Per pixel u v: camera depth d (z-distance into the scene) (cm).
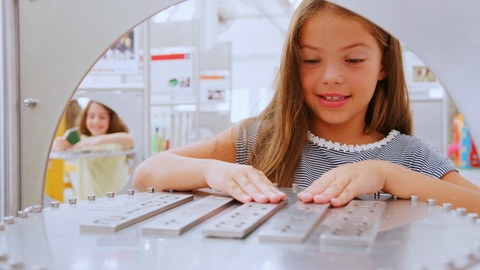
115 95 196
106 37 51
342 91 70
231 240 33
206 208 43
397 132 89
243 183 52
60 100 53
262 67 732
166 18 454
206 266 28
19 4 52
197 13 446
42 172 54
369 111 87
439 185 55
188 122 328
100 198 51
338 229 34
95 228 36
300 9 73
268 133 90
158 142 297
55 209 45
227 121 358
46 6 52
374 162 57
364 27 67
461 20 39
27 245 33
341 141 85
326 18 67
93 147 215
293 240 32
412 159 82
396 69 84
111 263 29
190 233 35
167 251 31
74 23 51
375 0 41
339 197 46
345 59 69
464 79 40
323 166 82
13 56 53
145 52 196
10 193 54
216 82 358
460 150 315
